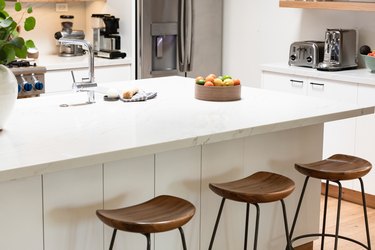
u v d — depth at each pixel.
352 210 5.12
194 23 6.33
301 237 3.86
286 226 3.39
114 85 4.44
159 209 2.91
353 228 4.74
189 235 3.48
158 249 3.36
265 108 3.71
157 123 3.28
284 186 3.25
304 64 5.57
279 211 3.90
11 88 3.06
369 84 4.96
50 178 2.86
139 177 3.18
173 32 6.19
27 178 2.79
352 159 3.75
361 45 5.59
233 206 3.65
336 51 5.38
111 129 3.13
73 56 6.13
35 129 3.12
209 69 6.59
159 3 6.05
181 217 2.77
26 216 2.81
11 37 3.48
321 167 3.58
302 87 5.45
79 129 3.12
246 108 3.70
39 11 6.15
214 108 3.69
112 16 6.16
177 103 3.82
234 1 6.57
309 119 3.48
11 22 3.06
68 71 5.64
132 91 3.92
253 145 3.67
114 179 3.09
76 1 6.21
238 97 3.96
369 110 3.83
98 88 4.18
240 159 3.62
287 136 3.84
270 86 5.72
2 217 2.74
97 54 6.16
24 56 3.14
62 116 3.42
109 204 3.09
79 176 2.96
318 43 5.54
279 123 3.34
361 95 5.03
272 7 6.26
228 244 3.68
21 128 3.14
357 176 3.49
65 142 2.86
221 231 3.63
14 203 2.76
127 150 2.78
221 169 3.54
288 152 3.87
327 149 5.38
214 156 3.49
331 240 4.50
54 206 2.89
